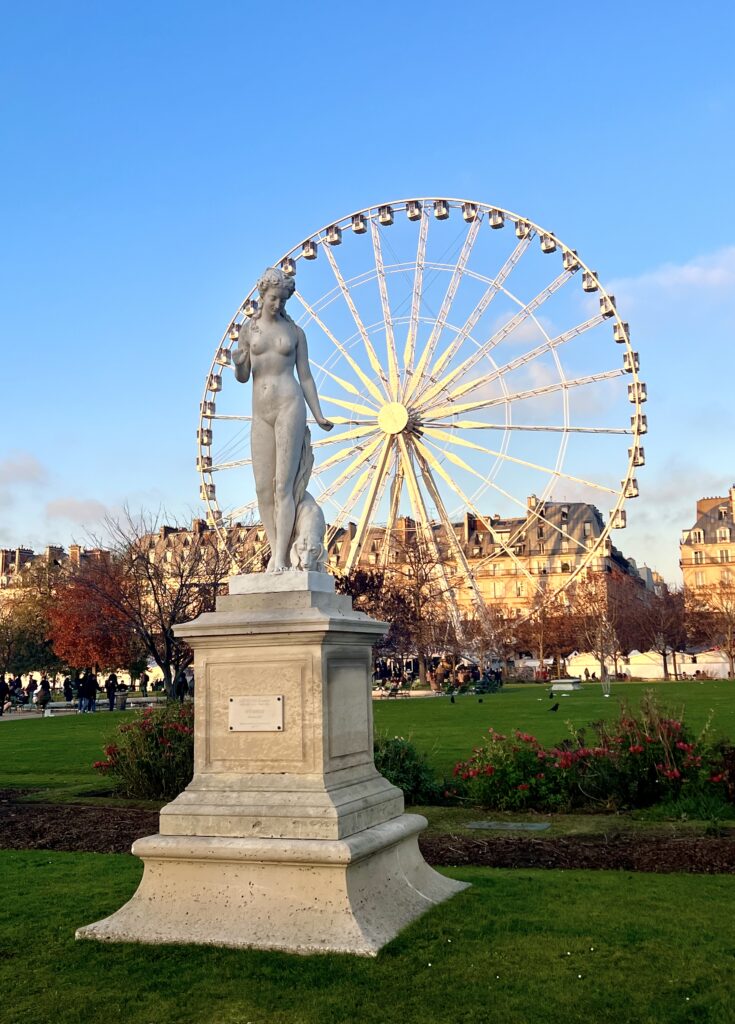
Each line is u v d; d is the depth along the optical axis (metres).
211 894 7.23
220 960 6.59
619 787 13.76
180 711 17.00
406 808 14.25
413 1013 5.71
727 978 6.21
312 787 7.38
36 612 68.25
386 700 44.06
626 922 7.46
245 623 7.67
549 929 7.25
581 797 14.03
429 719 29.05
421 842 11.45
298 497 8.84
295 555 8.55
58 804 15.41
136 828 12.83
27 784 18.16
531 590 94.38
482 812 13.80
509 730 24.12
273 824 7.23
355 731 8.09
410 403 49.28
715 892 8.52
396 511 53.31
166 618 40.22
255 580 8.23
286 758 7.54
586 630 75.31
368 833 7.41
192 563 42.50
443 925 7.30
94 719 36.97
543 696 43.12
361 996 5.95
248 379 9.36
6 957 6.94
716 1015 5.62
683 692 40.41
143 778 16.05
